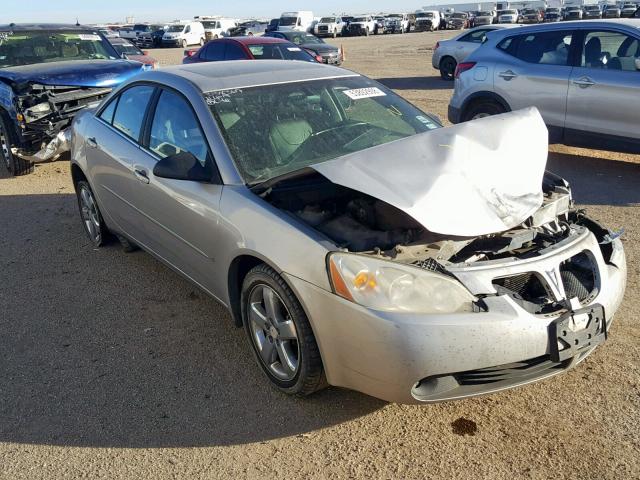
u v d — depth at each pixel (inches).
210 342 149.6
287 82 160.4
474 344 102.0
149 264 198.5
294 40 792.3
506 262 111.2
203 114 144.6
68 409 125.6
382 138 152.9
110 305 170.7
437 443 111.6
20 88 297.9
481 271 108.8
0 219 251.6
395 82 674.2
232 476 105.9
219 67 169.3
